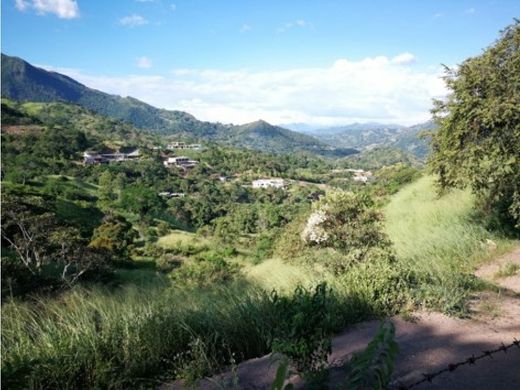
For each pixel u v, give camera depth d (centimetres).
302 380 331
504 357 373
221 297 559
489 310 519
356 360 243
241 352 416
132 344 396
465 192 1468
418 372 345
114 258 3841
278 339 353
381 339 233
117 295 582
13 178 9775
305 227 1041
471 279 635
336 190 1077
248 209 9488
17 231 2825
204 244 6300
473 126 987
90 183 11738
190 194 13425
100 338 397
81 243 2802
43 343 389
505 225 1049
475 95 996
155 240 6550
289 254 1053
